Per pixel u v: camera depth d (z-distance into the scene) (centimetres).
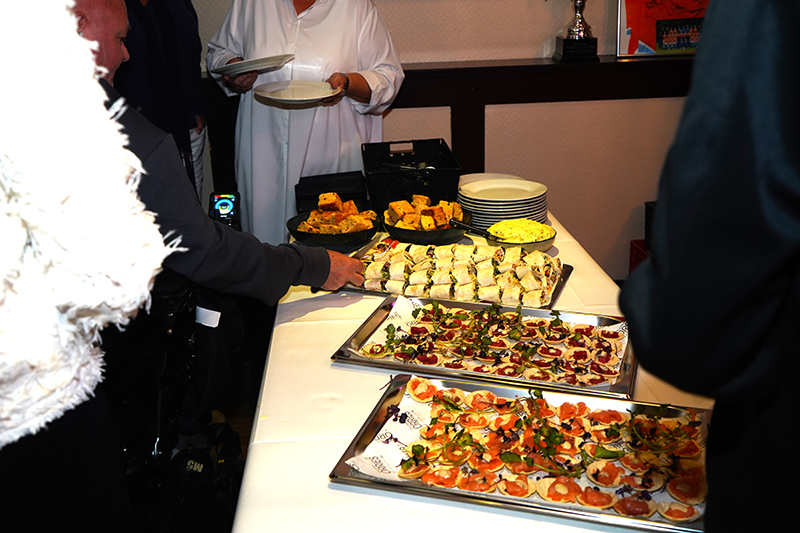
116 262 59
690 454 95
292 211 262
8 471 87
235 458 175
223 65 254
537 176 337
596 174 338
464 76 315
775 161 49
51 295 62
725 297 53
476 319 142
